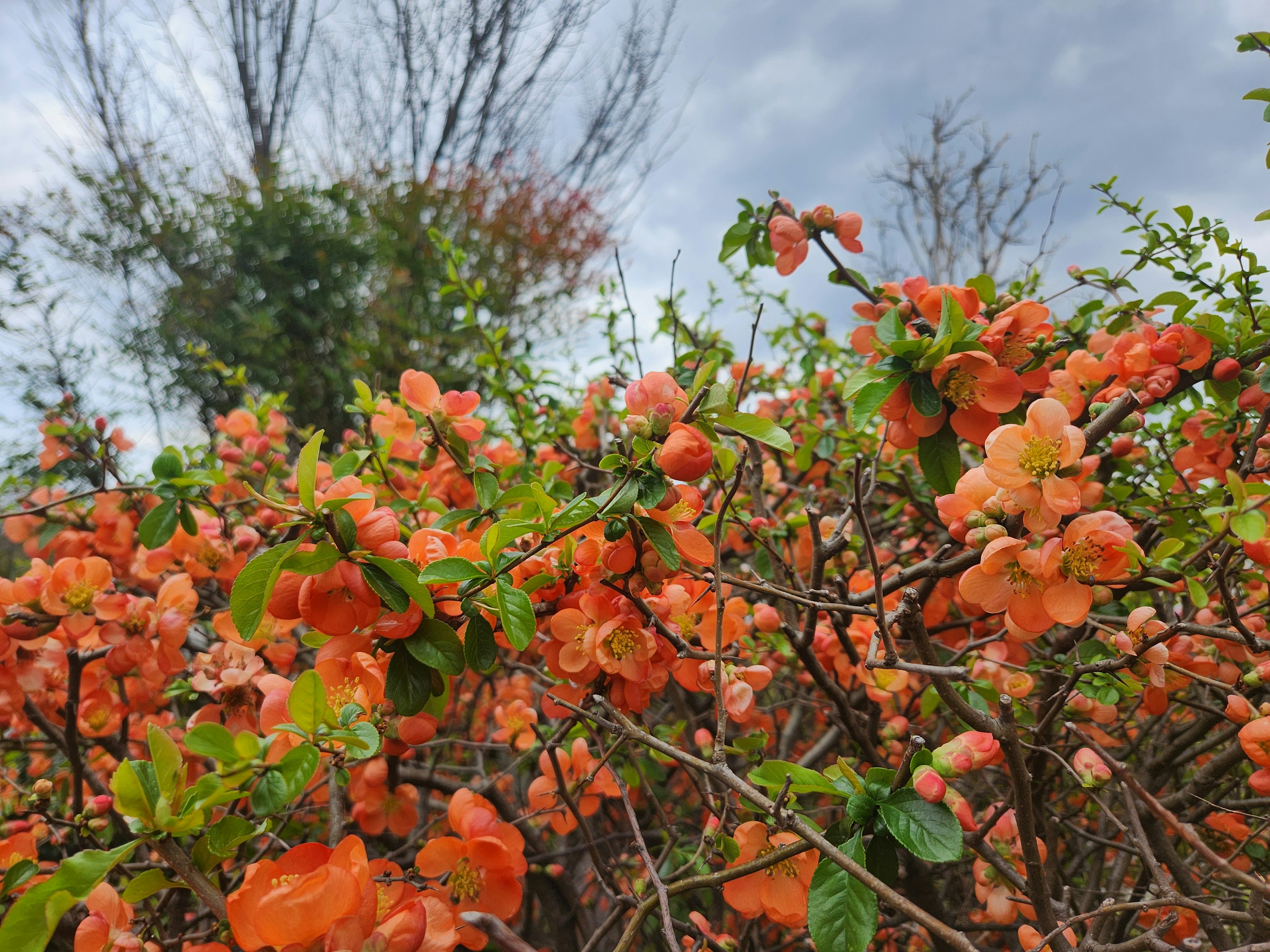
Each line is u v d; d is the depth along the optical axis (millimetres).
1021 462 355
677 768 706
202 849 303
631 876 667
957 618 694
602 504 362
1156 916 503
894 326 441
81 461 760
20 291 1850
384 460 653
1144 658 390
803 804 673
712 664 436
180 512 529
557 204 3062
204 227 2701
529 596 401
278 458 706
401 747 408
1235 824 518
